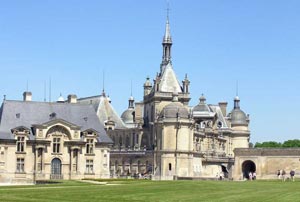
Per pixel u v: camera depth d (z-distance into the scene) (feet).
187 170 555.69
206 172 616.80
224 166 640.99
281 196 223.92
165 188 273.95
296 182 393.29
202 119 649.61
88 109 501.56
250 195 229.45
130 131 625.00
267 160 534.37
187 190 261.65
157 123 565.12
